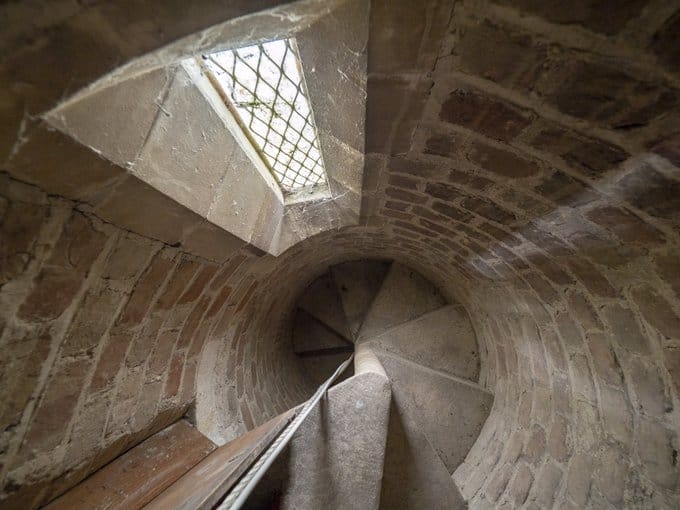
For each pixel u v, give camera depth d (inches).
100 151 29.4
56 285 36.0
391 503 77.4
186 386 74.8
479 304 113.2
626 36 20.7
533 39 23.3
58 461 44.8
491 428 110.8
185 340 71.0
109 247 40.1
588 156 32.4
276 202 75.7
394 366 132.6
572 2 19.8
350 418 62.3
